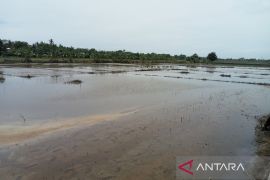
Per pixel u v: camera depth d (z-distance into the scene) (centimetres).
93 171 1055
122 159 1162
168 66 9219
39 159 1162
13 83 3666
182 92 3089
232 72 6975
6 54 10138
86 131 1534
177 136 1448
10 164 1116
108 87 3369
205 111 2041
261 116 1905
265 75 6097
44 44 12212
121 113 1998
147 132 1514
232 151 1247
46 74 4956
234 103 2414
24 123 1712
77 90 3077
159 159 1160
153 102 2441
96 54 11644
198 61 13250
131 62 10888
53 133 1504
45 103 2341
